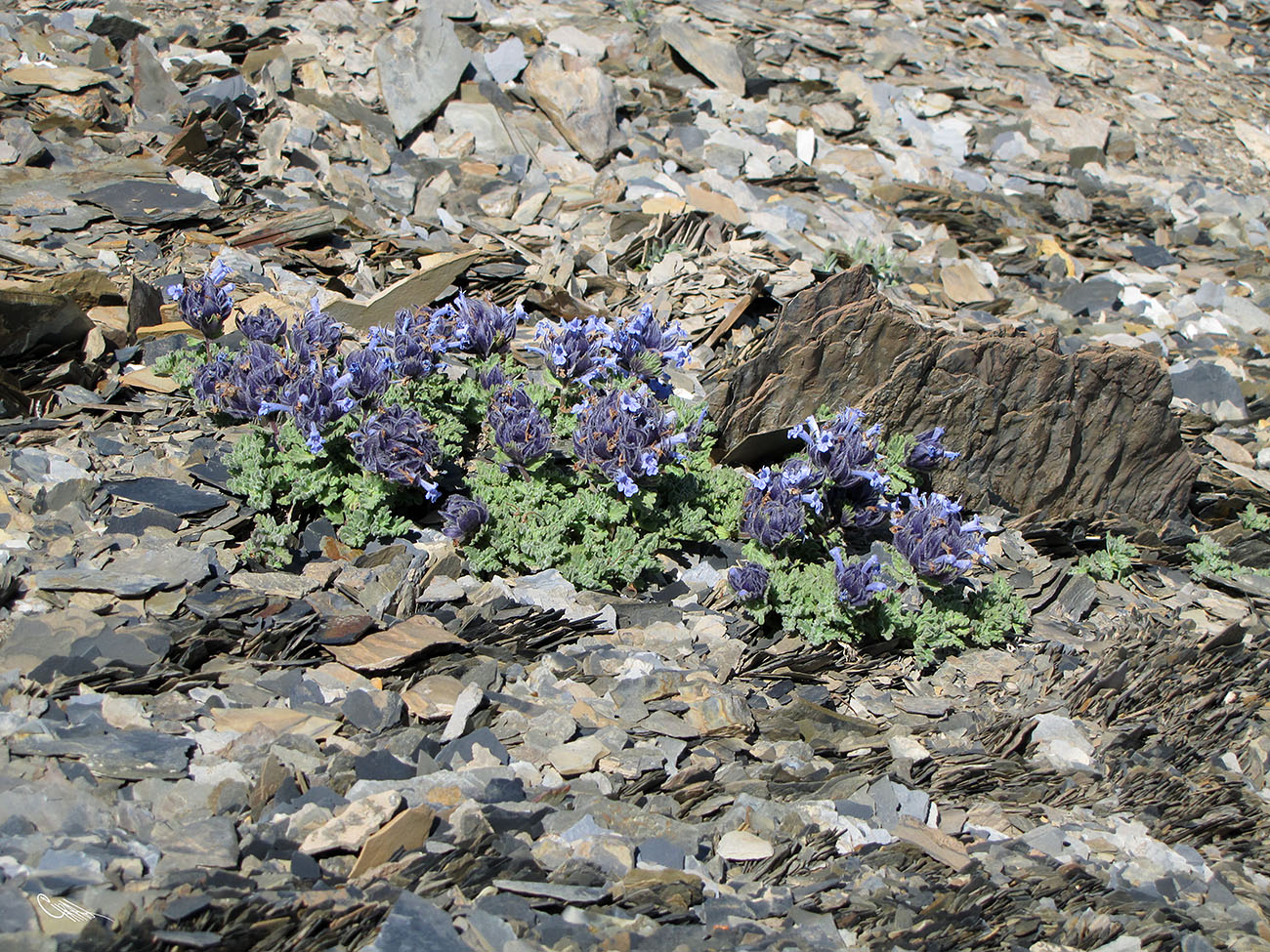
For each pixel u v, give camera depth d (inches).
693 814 30.0
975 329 43.3
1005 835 31.1
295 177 42.2
